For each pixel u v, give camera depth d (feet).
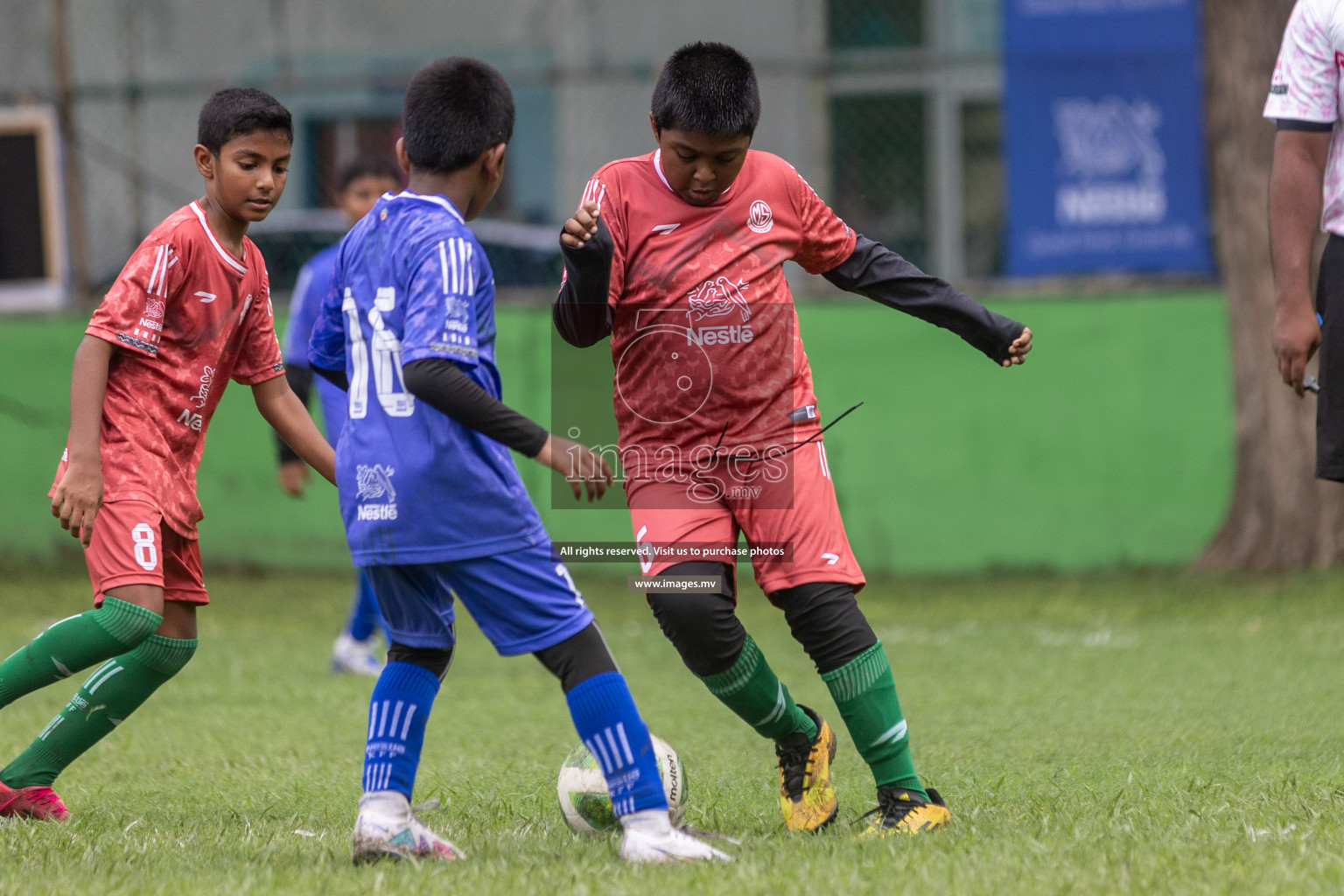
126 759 59.31
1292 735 59.98
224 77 183.21
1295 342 47.24
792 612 43.75
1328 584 116.88
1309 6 47.32
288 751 60.90
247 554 136.15
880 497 133.90
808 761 45.21
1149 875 34.73
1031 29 128.67
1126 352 130.52
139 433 45.11
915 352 132.98
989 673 82.89
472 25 182.60
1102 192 129.29
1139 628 101.40
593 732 38.68
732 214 44.42
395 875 36.09
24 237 139.23
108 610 43.78
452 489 37.76
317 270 79.51
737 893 33.86
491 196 40.65
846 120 147.33
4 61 173.27
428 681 40.70
